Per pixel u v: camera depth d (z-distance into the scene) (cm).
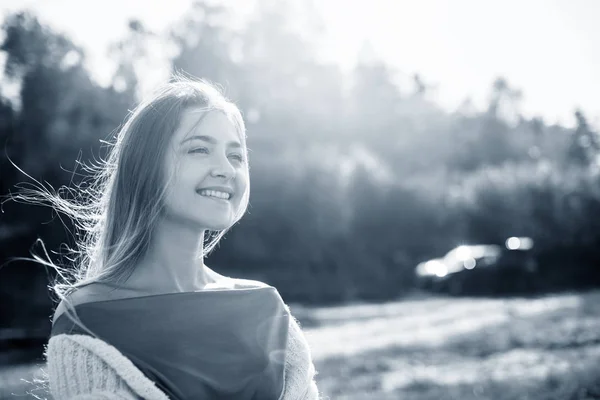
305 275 3238
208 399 169
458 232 3850
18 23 4122
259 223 3441
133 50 4891
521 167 4062
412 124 7375
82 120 3584
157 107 189
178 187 184
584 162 7462
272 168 3509
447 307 1925
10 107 3491
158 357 168
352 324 1564
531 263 2445
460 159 7494
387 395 729
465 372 865
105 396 158
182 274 194
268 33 5550
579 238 3497
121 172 189
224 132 191
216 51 5228
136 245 186
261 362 182
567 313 1398
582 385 696
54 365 164
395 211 3750
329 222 3531
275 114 5103
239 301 188
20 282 2578
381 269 3472
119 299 174
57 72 3838
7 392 776
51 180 2844
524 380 757
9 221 2742
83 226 210
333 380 838
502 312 1619
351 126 6462
